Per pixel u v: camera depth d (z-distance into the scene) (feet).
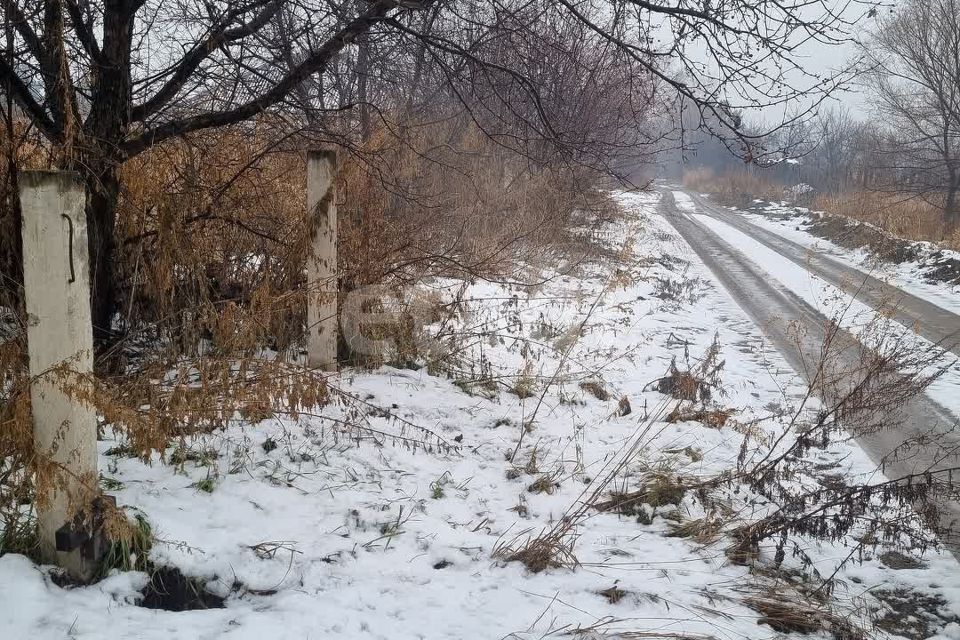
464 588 12.57
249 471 15.20
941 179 89.51
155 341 19.75
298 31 21.34
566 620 11.78
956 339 38.55
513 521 15.46
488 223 33.88
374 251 23.61
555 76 27.50
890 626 13.42
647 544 15.16
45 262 10.20
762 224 108.88
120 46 18.13
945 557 16.07
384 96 29.84
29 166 17.62
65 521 10.89
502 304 32.68
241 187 21.70
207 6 19.22
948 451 22.17
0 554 11.32
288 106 21.43
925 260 62.08
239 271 22.36
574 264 42.55
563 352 27.71
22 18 16.97
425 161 29.48
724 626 12.13
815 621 12.86
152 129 19.40
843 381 29.12
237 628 10.61
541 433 20.52
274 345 22.54
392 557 13.19
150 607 11.46
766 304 47.50
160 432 12.93
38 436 10.59
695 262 65.72
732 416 24.18
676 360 32.07
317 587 12.03
